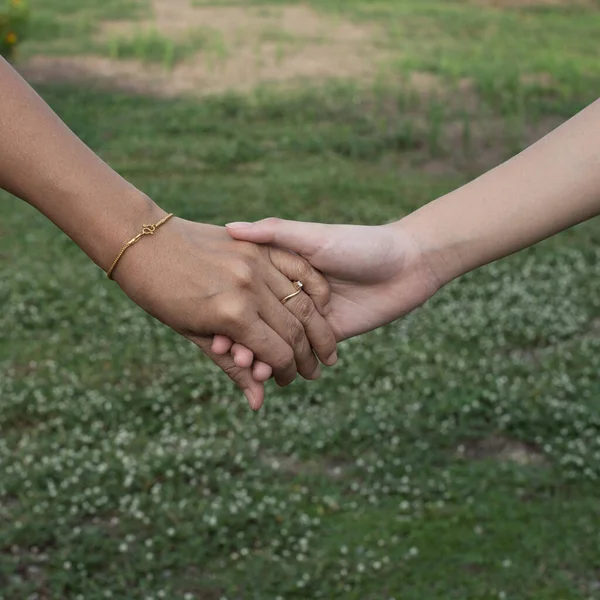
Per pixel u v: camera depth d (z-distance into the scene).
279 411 1.86
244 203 2.95
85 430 1.80
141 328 2.17
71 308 2.25
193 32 5.45
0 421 1.81
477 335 2.16
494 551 1.53
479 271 2.50
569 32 5.54
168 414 1.83
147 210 1.02
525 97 4.12
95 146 3.47
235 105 3.96
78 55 4.80
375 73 4.60
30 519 1.57
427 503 1.61
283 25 5.73
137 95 4.16
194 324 1.04
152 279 1.02
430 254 1.07
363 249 1.08
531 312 2.25
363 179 3.21
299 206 2.94
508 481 1.66
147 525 1.56
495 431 1.79
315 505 1.62
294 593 1.47
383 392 1.91
